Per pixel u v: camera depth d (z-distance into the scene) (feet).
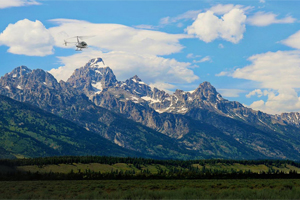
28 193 293.02
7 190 335.47
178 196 232.73
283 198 222.48
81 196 249.96
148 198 231.50
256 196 232.32
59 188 354.95
